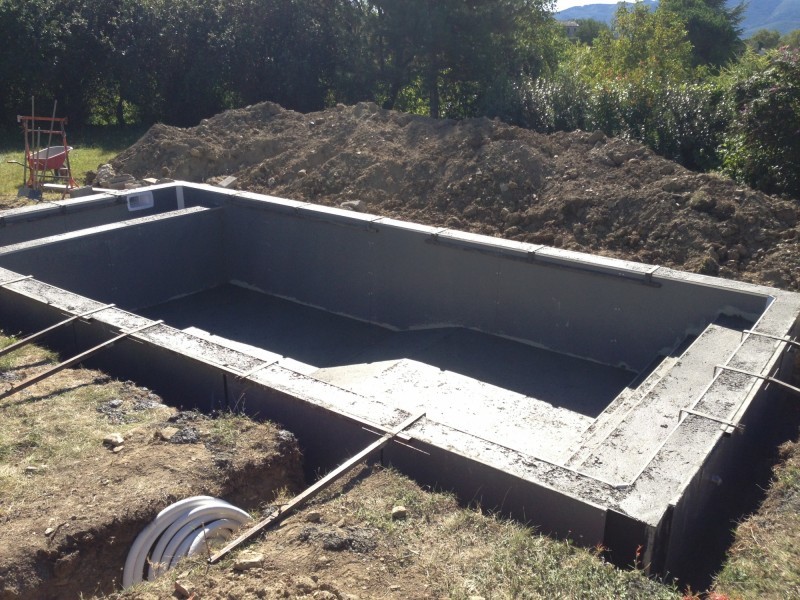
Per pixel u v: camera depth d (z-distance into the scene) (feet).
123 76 72.33
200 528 12.17
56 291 22.00
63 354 20.59
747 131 32.04
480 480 13.10
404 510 12.28
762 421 16.63
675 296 22.61
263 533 11.85
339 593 10.12
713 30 115.44
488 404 23.24
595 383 24.04
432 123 40.19
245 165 41.70
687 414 14.38
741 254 27.32
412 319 29.45
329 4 71.92
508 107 47.03
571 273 24.73
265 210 32.24
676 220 28.99
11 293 22.00
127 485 13.10
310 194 37.24
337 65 71.77
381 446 13.97
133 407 16.58
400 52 69.15
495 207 33.27
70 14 70.74
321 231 30.81
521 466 12.95
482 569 10.92
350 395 15.81
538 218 31.86
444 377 24.95
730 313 21.57
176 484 13.10
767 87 32.22
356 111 43.14
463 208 34.06
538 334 26.40
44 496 12.85
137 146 43.24
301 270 32.12
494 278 26.73
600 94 43.98
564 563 11.14
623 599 10.29
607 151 34.22
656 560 11.76
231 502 13.46
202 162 41.50
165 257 31.76
